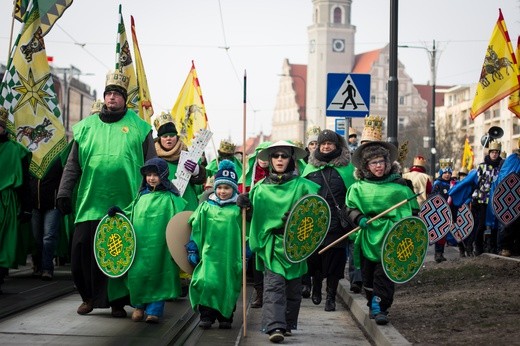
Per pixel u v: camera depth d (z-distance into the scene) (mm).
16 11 16266
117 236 11070
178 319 11609
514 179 16344
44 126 15992
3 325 10688
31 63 16047
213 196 11055
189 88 20578
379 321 10469
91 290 11602
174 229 10992
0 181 13422
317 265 12789
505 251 18266
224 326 11141
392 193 10586
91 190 11633
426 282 14648
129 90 17797
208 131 13672
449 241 21438
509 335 9312
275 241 10289
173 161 14195
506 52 16891
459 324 10289
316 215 10312
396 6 18219
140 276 11062
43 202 15500
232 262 10898
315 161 12539
